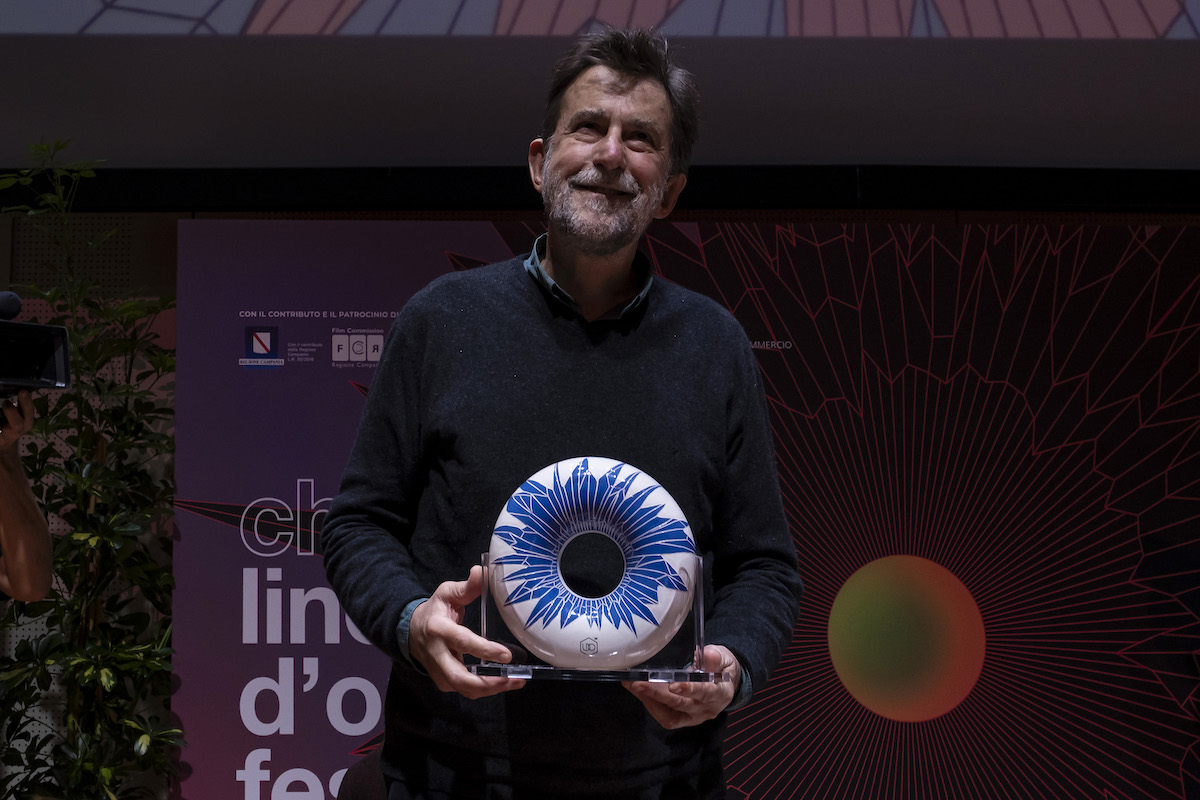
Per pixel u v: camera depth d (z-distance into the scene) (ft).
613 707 3.73
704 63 9.96
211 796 9.87
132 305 10.43
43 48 9.78
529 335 4.02
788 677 10.19
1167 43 9.69
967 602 10.28
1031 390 10.46
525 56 9.93
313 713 9.98
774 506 4.22
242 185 11.22
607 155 3.88
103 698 10.37
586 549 3.77
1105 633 10.22
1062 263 10.55
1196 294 10.50
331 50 9.87
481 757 3.72
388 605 3.55
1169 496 10.33
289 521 10.16
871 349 10.49
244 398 10.27
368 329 10.37
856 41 9.77
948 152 11.04
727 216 11.52
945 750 10.12
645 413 3.95
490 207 11.34
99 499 10.53
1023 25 9.64
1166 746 10.08
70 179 11.18
